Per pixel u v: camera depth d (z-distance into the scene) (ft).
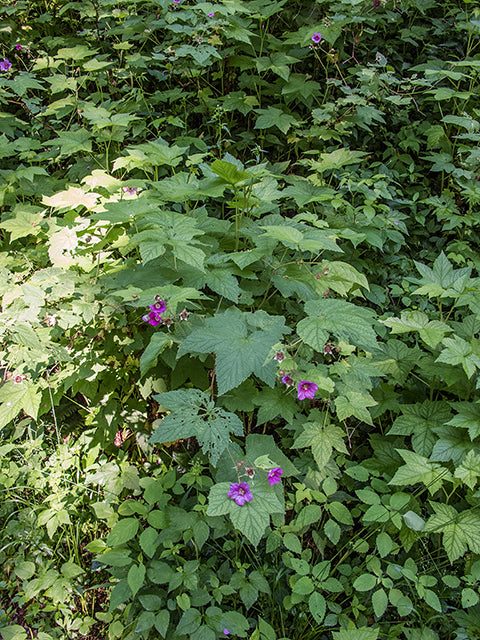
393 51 15.06
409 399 9.63
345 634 6.68
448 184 13.89
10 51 15.55
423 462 7.61
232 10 12.67
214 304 9.47
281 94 13.85
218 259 8.60
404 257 12.45
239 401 8.45
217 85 15.01
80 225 9.11
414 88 13.39
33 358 7.96
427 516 8.56
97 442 9.52
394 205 13.28
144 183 9.52
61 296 8.32
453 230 13.12
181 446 9.78
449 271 9.11
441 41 15.39
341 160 11.48
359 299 11.93
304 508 7.61
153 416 10.11
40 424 9.97
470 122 11.89
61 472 9.04
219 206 12.43
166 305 7.30
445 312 11.71
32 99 13.57
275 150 14.44
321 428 8.14
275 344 6.99
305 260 10.78
